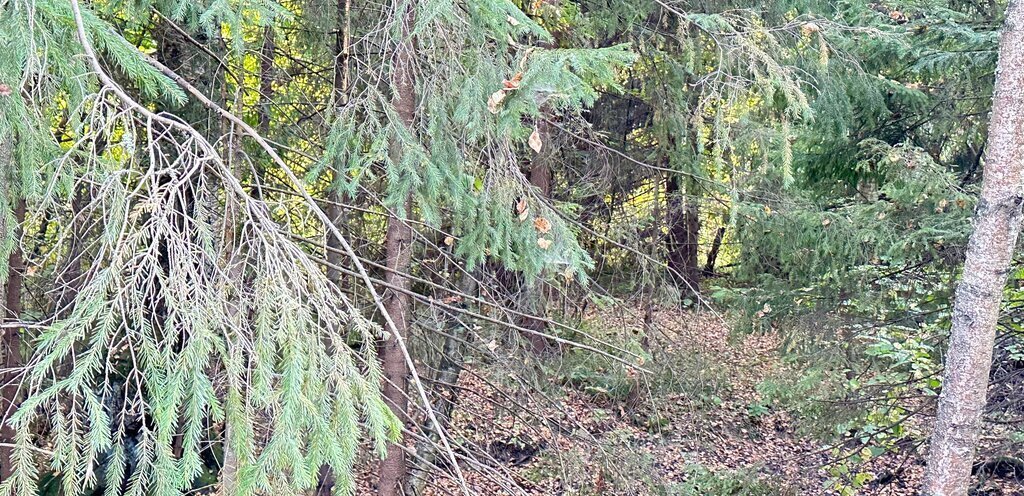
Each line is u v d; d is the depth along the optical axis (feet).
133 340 6.06
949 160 22.66
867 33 16.98
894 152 18.38
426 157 10.84
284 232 7.57
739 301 22.49
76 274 10.02
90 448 5.69
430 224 11.41
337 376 6.73
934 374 19.16
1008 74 12.14
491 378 18.30
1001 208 12.55
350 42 14.73
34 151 6.79
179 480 5.89
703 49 18.16
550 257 12.13
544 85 9.70
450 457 7.83
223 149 14.56
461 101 10.68
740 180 20.29
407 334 14.92
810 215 20.13
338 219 14.94
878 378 20.29
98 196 6.14
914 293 21.12
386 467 15.46
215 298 6.35
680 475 20.84
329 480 15.96
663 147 20.97
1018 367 19.36
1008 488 18.97
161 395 5.88
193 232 6.50
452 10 10.37
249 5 9.26
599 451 18.11
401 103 11.96
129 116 6.34
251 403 6.41
